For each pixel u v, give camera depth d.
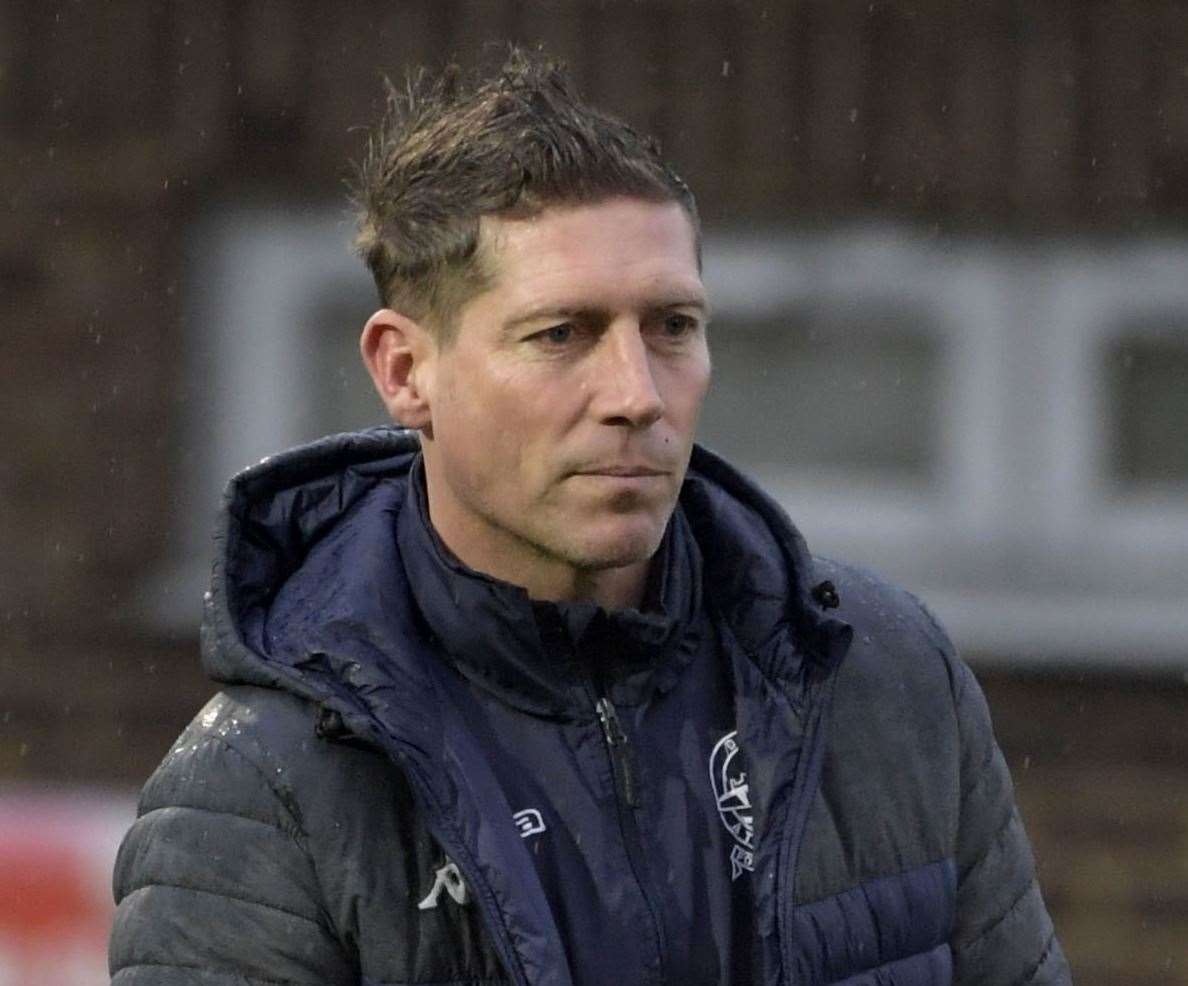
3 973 18.41
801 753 7.96
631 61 18.94
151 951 7.55
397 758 7.34
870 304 19.59
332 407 19.84
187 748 7.77
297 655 7.66
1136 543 19.66
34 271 19.22
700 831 7.84
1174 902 18.89
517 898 7.25
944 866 8.27
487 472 7.57
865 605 8.62
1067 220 19.03
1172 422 19.66
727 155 18.95
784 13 18.92
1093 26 18.73
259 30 19.06
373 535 8.05
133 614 19.23
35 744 19.14
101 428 19.30
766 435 20.08
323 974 7.49
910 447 19.95
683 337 7.59
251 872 7.52
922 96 18.88
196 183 19.19
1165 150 18.72
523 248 7.43
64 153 19.17
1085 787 19.05
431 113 7.95
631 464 7.41
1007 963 8.79
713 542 8.25
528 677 7.79
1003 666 19.19
